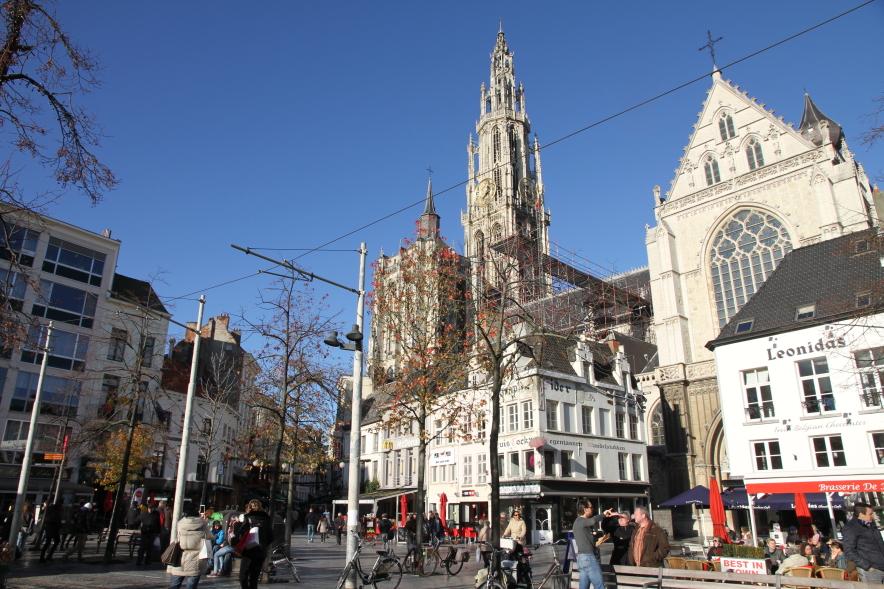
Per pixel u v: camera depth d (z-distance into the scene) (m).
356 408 18.11
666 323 54.34
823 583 10.38
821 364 29.72
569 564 14.66
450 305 28.86
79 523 21.95
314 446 32.75
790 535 29.77
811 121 65.31
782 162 50.53
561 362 43.06
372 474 55.69
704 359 52.09
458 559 25.92
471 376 42.50
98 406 41.09
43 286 41.16
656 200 58.56
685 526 47.88
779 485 29.89
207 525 12.49
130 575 17.94
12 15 11.75
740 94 55.00
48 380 40.56
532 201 108.38
